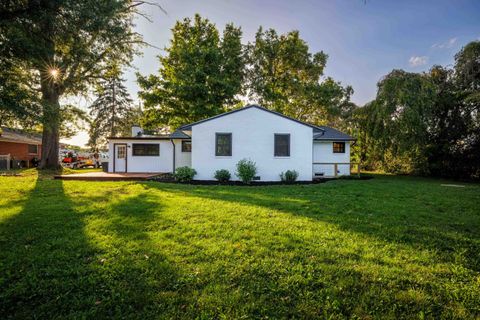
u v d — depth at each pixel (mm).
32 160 23906
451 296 2354
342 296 2344
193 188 9609
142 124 22500
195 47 20859
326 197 7578
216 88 20984
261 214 5289
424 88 15094
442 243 3734
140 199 6969
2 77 8148
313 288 2469
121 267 2832
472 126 14867
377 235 4023
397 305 2213
